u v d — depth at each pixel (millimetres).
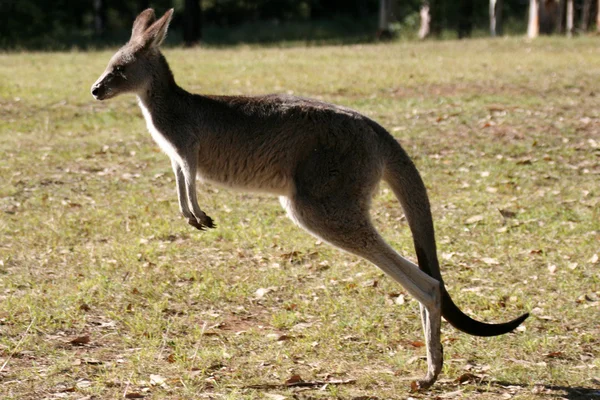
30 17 39250
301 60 23250
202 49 29016
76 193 11750
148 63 6883
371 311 7863
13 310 7625
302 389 6203
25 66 22297
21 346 6875
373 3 55531
